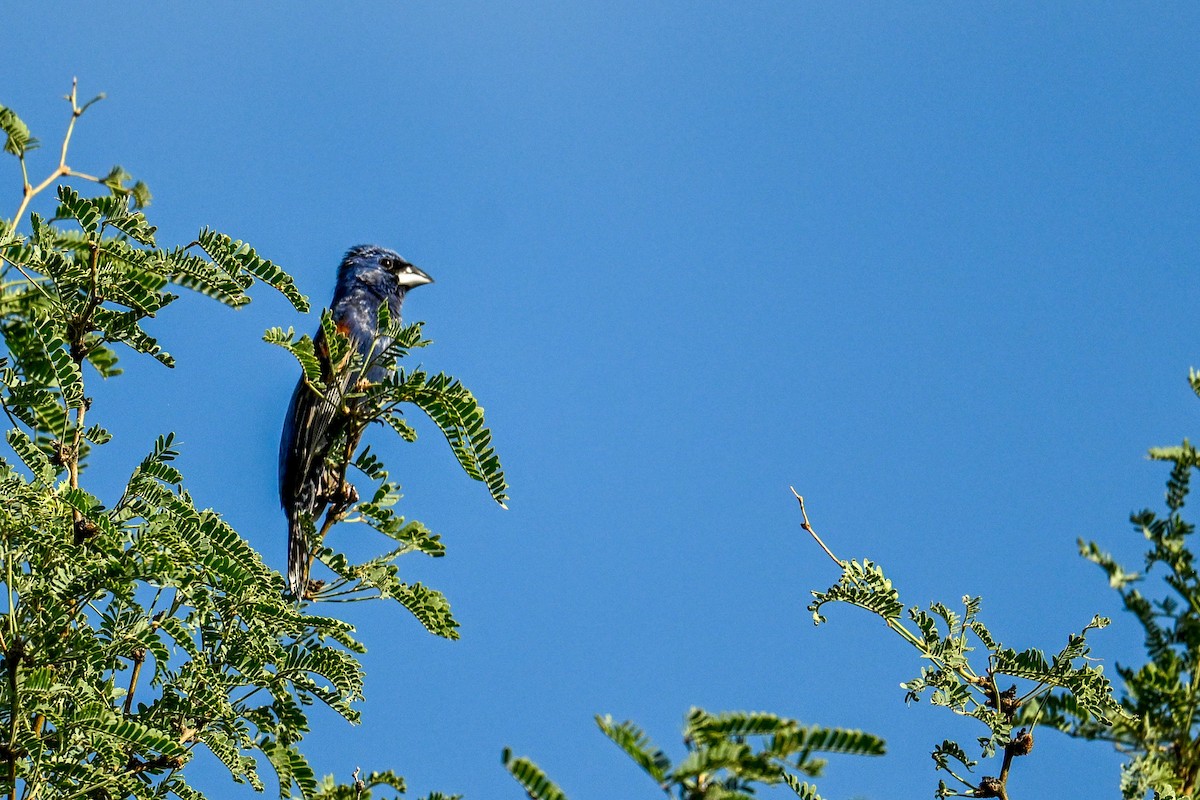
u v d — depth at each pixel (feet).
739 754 16.02
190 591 33.17
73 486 34.09
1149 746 20.80
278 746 32.83
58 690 30.63
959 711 32.19
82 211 34.73
